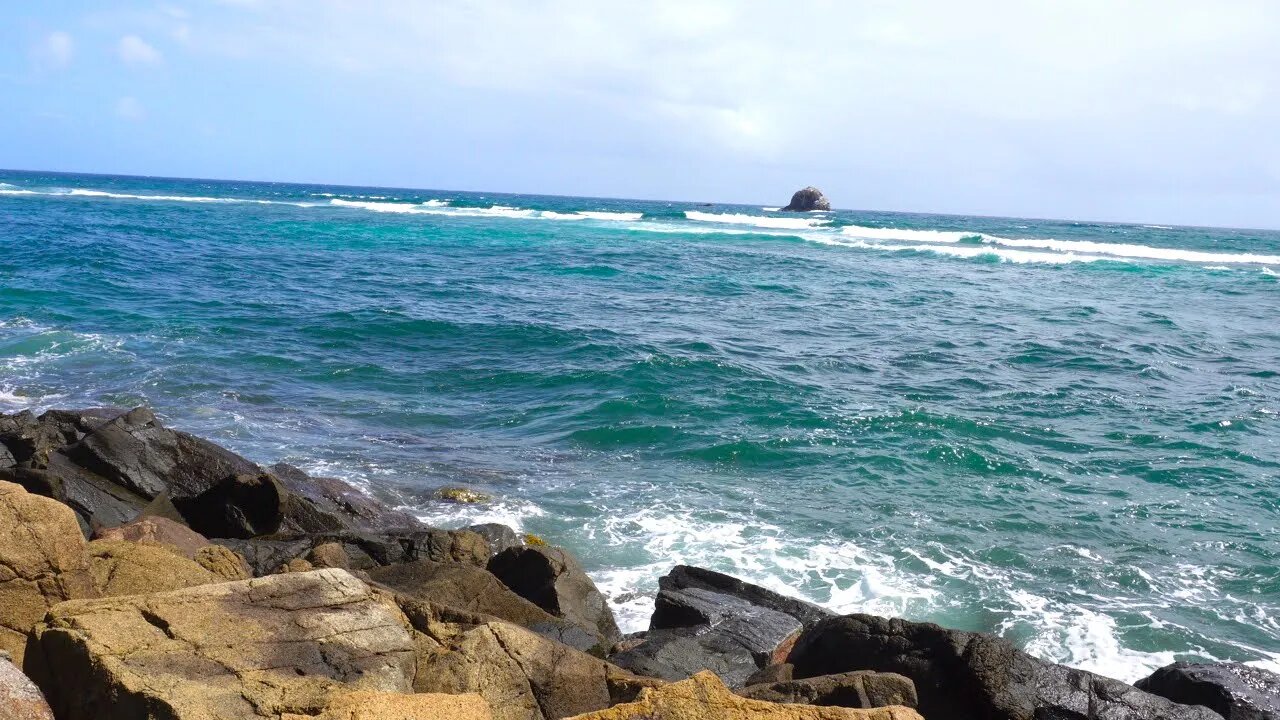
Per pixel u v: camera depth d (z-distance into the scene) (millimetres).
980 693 7129
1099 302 36156
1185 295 39312
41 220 53688
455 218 74938
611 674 6379
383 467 14039
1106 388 21062
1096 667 9273
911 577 11109
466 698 4625
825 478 14438
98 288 28359
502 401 18391
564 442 15898
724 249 53844
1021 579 11195
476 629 5988
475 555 10117
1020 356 24484
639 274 40094
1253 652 9633
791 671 7711
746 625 8703
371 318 25578
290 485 11836
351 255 43656
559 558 9695
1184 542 12469
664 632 8641
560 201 190500
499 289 33719
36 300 25531
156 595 5371
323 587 5742
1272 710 7434
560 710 5918
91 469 11305
